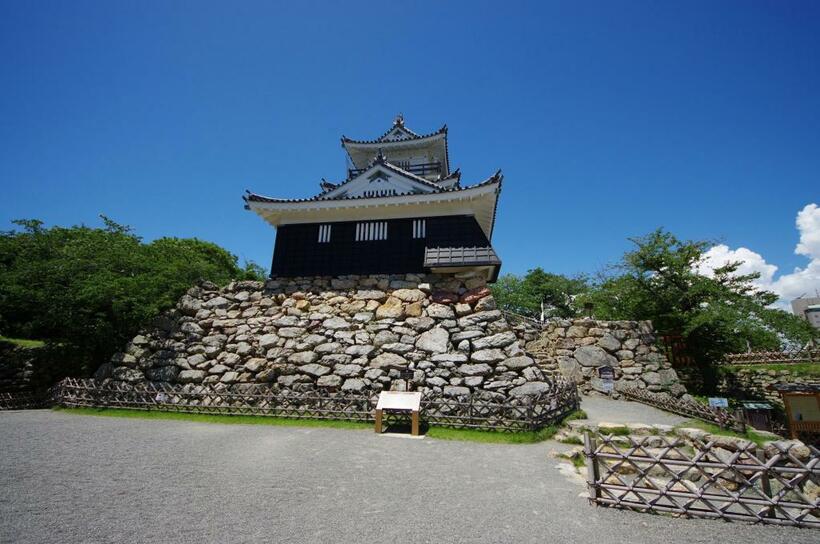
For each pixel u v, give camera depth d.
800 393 13.37
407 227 14.50
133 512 4.76
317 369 12.55
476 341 12.07
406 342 12.52
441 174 23.47
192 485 5.73
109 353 14.77
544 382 10.99
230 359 13.27
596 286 21.98
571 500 5.45
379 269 14.20
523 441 8.85
